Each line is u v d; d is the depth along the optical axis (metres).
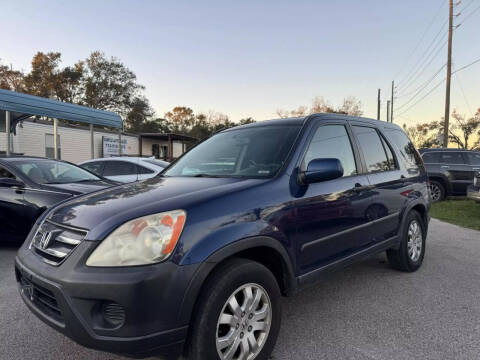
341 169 2.62
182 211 2.03
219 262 2.06
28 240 2.46
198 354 1.96
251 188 2.41
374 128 3.95
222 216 2.13
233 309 2.12
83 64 43.22
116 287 1.78
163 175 3.38
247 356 2.20
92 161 9.52
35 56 40.03
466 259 5.01
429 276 4.25
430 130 60.69
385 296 3.61
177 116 67.31
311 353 2.53
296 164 2.76
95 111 12.55
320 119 3.21
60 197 4.98
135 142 26.42
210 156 3.33
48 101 10.78
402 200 4.01
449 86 22.62
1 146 16.39
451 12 22.05
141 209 2.06
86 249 1.92
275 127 3.27
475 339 2.73
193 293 1.92
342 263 3.07
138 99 45.34
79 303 1.84
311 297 3.60
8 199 5.12
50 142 18.80
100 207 2.22
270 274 2.34
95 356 2.51
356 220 3.21
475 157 11.24
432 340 2.71
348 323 3.01
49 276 1.96
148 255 1.86
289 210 2.52
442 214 9.18
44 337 2.77
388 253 4.33
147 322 1.80
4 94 9.48
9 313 3.19
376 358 2.46
